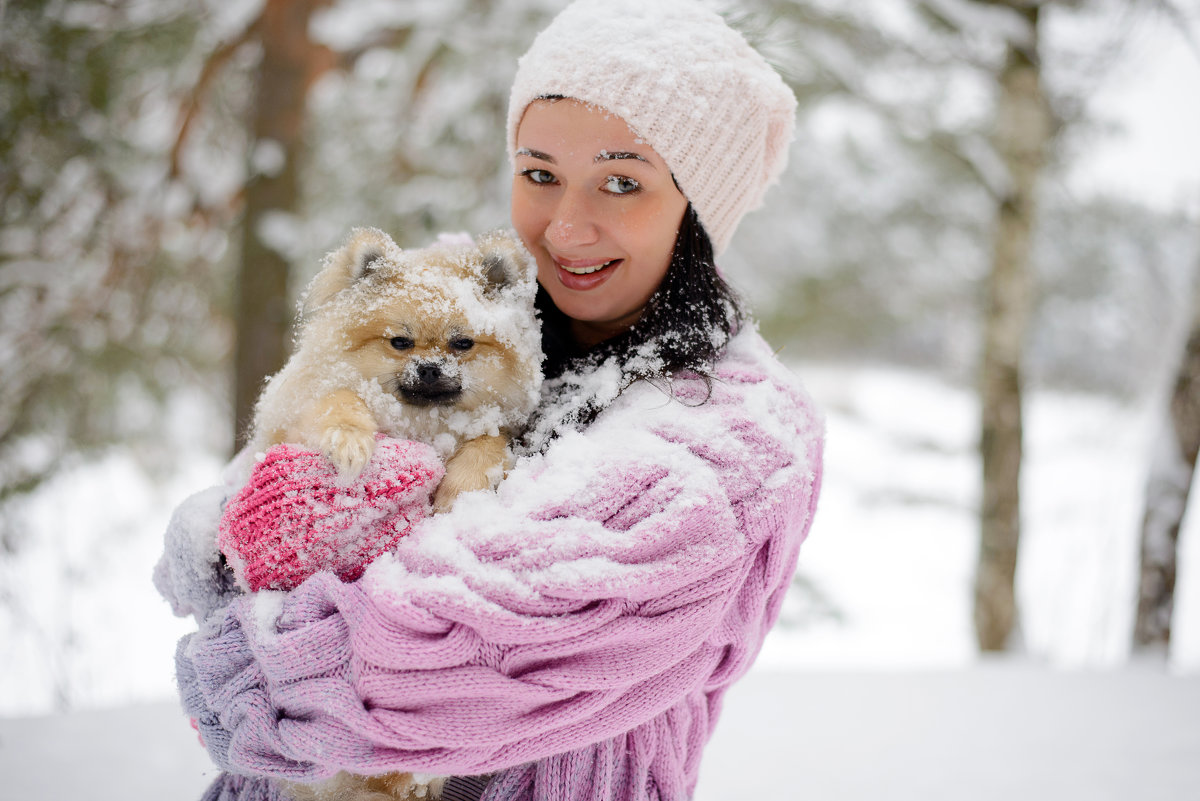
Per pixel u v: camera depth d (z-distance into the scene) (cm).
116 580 859
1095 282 1217
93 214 799
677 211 190
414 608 136
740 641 161
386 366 194
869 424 1476
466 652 137
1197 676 566
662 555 146
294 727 139
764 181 214
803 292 1190
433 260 210
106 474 940
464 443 188
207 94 809
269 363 715
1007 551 885
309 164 848
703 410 163
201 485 1041
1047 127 860
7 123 715
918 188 1098
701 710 175
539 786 153
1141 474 1211
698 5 196
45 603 765
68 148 750
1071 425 1463
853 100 832
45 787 374
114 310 841
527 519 145
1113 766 412
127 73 782
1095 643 843
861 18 789
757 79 191
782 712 488
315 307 208
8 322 788
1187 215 1009
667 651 145
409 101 819
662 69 180
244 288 718
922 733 455
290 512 150
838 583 1170
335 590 143
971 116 889
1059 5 812
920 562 1252
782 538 158
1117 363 1368
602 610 141
